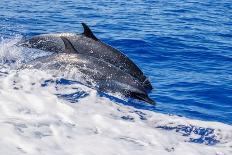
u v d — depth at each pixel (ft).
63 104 33.58
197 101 45.78
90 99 36.55
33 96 34.35
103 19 95.14
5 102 31.96
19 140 25.23
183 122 33.73
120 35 78.28
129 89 42.75
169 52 68.39
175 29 88.33
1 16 90.27
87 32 53.26
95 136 28.09
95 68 44.98
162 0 133.39
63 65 45.44
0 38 67.56
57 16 95.35
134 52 67.21
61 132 27.61
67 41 47.83
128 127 30.91
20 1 115.24
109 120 31.65
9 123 27.48
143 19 98.27
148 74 55.36
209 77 55.36
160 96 46.34
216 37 83.30
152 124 32.89
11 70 44.16
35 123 28.30
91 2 121.60
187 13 110.73
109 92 42.01
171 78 53.88
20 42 59.16
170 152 27.66
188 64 62.08
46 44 56.70
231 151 29.12
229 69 60.44
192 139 30.89
